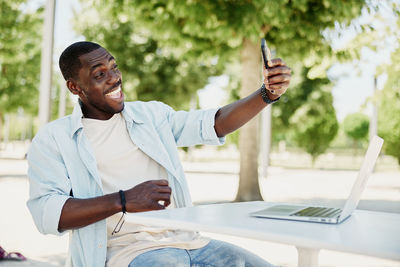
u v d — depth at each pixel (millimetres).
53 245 4582
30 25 13648
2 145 38344
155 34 7672
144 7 7188
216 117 2207
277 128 20062
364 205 7906
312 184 11852
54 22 6695
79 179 1922
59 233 1720
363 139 35188
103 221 1837
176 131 2281
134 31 13117
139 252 1776
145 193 1656
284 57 7754
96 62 2006
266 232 1265
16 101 19000
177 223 1422
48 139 1939
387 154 20141
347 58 7301
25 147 34062
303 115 19375
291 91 19484
